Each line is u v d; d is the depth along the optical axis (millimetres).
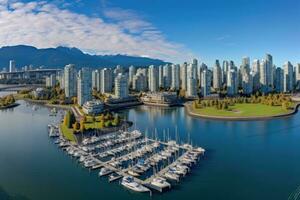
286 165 180125
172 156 195625
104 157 196875
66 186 154000
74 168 178375
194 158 189375
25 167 179875
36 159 194750
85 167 179125
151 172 169625
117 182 158625
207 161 188375
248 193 144625
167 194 145000
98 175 167625
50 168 178250
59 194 145375
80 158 191750
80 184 156250
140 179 160500
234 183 155375
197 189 149375
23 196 143000
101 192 147625
